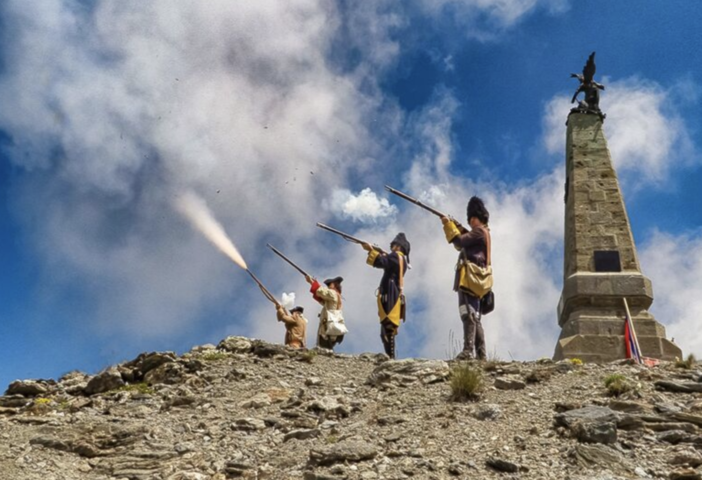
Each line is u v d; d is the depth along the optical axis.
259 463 8.73
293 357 13.91
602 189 17.62
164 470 8.62
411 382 11.48
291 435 9.47
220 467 8.62
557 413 9.46
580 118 18.75
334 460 8.35
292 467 8.49
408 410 10.12
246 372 12.62
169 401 11.34
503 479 7.70
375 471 8.08
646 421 8.99
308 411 10.52
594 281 16.27
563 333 16.33
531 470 7.86
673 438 8.52
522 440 8.65
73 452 9.29
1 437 9.65
